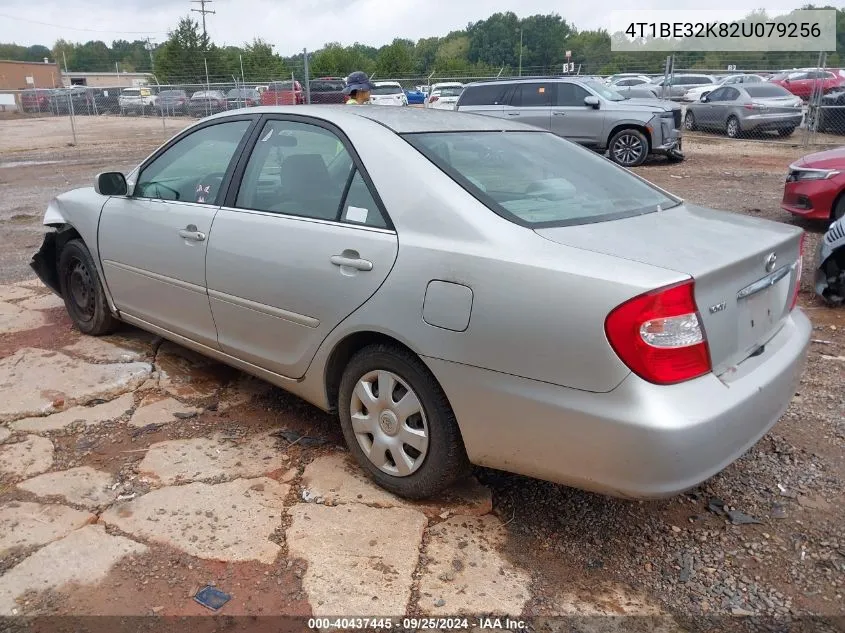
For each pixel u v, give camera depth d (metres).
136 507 2.98
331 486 3.16
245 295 3.47
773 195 10.91
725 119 18.98
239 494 3.09
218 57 45.22
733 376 2.52
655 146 14.32
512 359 2.50
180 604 2.45
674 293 2.28
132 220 4.22
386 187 2.96
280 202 3.40
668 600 2.54
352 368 3.09
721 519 3.01
